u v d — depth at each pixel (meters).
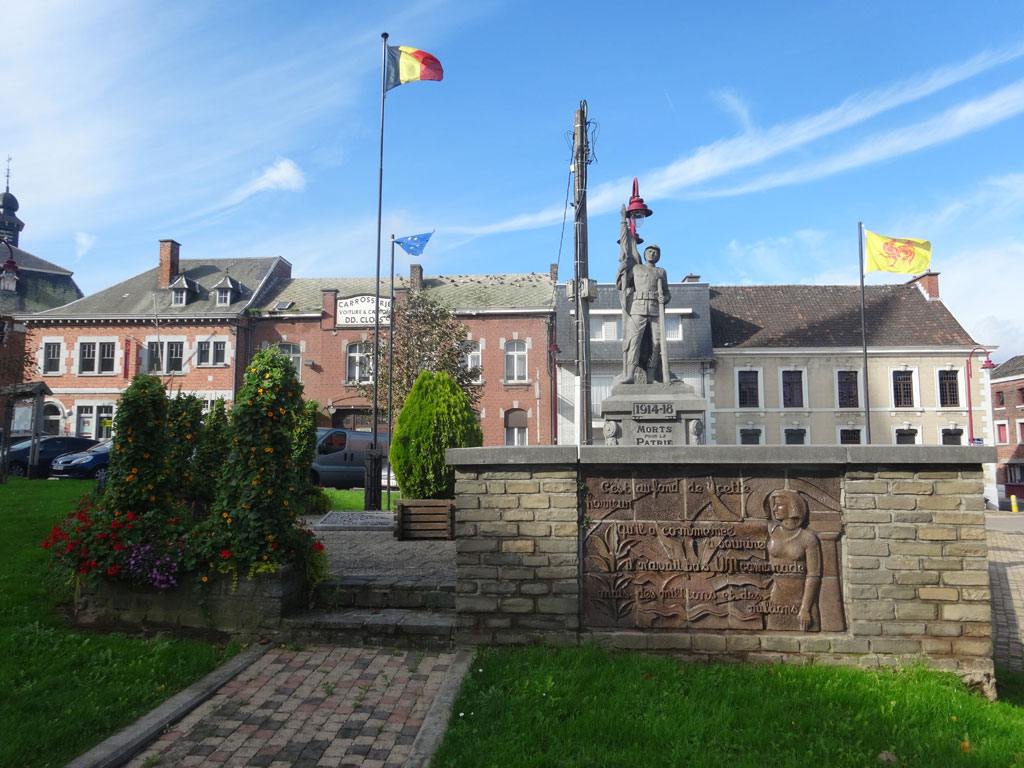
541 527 5.77
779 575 5.65
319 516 13.01
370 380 31.52
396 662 5.51
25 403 21.53
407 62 20.38
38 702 4.43
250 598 5.97
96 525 6.21
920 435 33.00
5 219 46.53
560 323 33.50
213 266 39.28
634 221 11.63
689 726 4.37
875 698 4.86
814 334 34.44
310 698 4.86
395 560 8.12
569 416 33.09
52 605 6.19
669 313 33.00
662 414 10.80
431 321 29.08
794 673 5.24
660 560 5.73
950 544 5.55
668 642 5.60
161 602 6.05
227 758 4.07
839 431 32.84
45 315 35.34
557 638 5.67
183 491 9.27
